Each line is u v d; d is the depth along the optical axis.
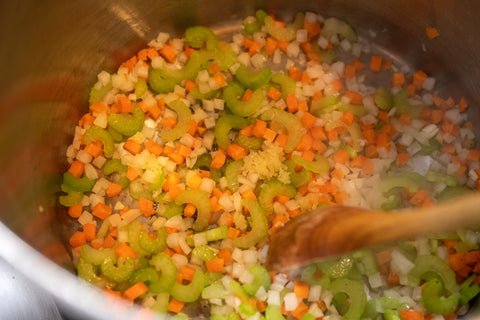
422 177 0.37
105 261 0.35
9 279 0.34
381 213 0.30
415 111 0.40
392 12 0.41
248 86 0.39
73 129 0.39
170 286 0.34
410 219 0.30
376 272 0.35
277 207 0.37
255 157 0.37
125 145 0.38
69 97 0.38
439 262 0.35
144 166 0.38
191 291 0.35
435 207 0.29
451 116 0.40
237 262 0.36
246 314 0.34
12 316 0.34
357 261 0.36
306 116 0.39
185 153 0.38
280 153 0.38
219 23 0.42
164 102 0.39
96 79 0.40
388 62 0.42
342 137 0.39
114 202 0.37
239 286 0.35
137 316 0.32
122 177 0.38
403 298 0.35
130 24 0.40
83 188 0.37
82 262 0.35
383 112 0.40
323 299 0.35
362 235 0.30
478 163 0.39
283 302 0.35
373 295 0.36
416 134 0.39
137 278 0.34
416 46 0.41
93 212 0.37
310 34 0.42
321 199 0.37
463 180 0.39
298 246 0.31
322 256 0.31
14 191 0.34
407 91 0.40
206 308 0.35
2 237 0.29
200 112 0.39
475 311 0.35
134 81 0.40
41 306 0.34
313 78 0.41
